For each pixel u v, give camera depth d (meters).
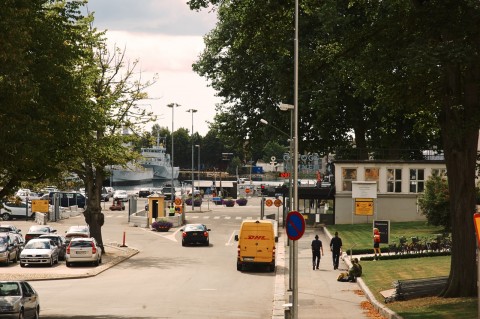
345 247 79.00
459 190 40.44
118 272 66.62
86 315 40.12
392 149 110.25
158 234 108.00
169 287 54.97
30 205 133.62
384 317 38.75
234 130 120.50
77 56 40.50
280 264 71.75
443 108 40.91
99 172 82.56
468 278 40.25
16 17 32.34
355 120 108.06
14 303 34.91
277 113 114.94
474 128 38.84
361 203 100.81
